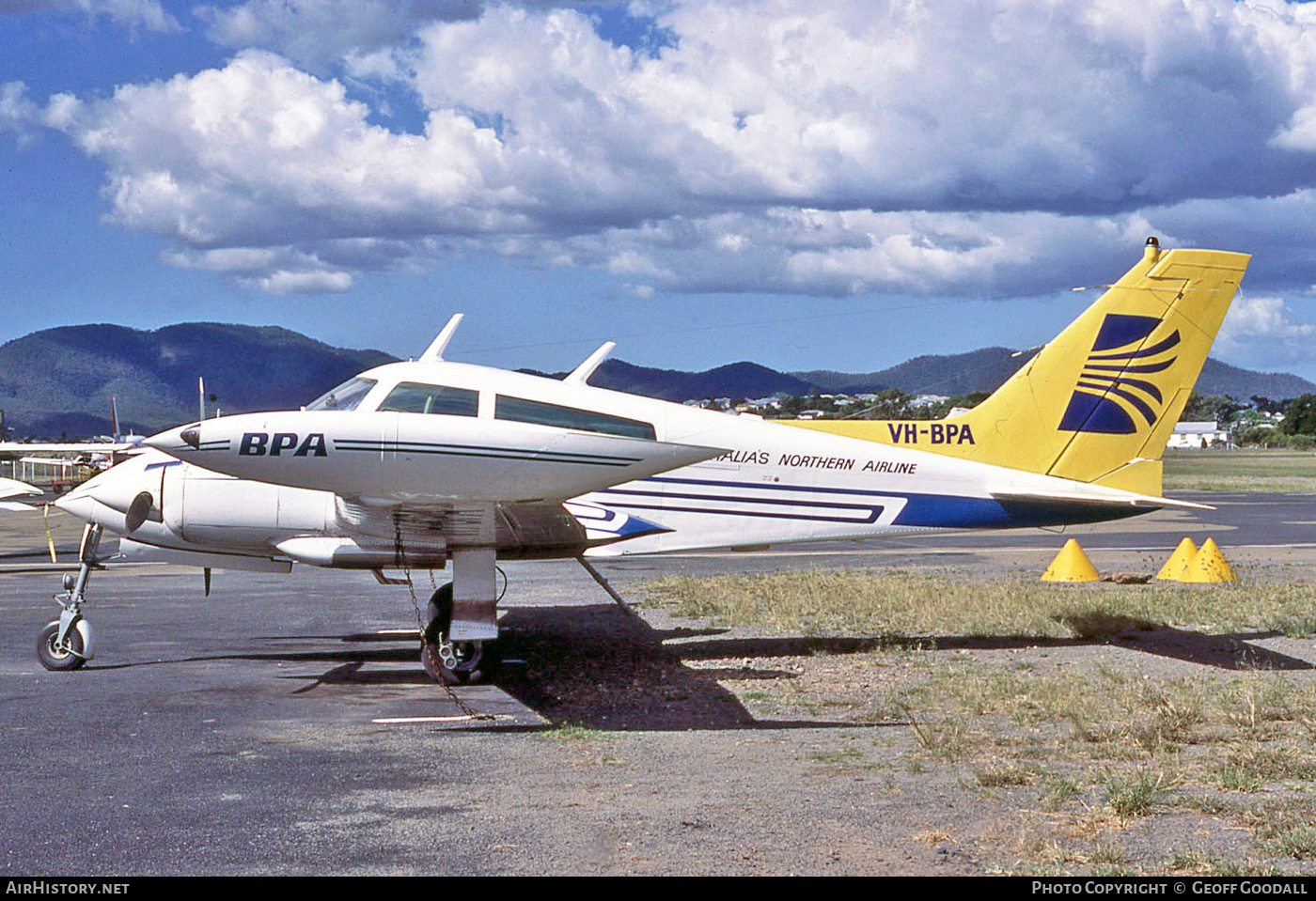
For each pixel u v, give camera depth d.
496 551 9.39
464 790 5.28
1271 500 35.94
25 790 5.27
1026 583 14.21
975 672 8.52
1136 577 14.71
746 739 6.46
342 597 13.29
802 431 10.18
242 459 6.97
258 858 4.28
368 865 4.18
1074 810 4.85
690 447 6.97
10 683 8.16
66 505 9.23
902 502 10.24
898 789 5.27
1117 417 10.77
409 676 8.56
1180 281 10.71
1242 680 8.02
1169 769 5.52
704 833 4.56
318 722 6.91
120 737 6.45
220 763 5.83
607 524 9.39
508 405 9.01
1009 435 10.75
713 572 16.14
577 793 5.23
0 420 63.91
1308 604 11.75
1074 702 7.17
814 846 4.39
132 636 10.47
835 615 11.58
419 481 6.98
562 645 9.93
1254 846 4.32
